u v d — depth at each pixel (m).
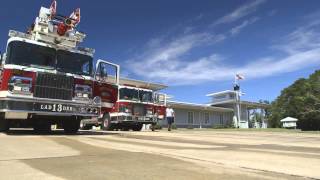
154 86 37.47
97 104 11.99
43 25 11.42
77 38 11.84
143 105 20.64
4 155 6.01
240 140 10.41
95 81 12.05
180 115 42.34
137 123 20.55
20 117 10.41
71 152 6.60
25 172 4.53
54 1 11.72
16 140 8.65
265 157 6.07
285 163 5.40
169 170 4.77
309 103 42.31
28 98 10.49
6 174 4.39
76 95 11.44
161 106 21.62
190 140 10.28
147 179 4.20
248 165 5.21
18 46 10.64
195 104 43.00
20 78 10.43
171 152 6.76
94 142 8.93
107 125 19.48
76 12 11.95
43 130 13.05
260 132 17.62
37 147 7.31
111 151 6.85
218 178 4.29
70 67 11.51
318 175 4.50
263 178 4.31
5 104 10.27
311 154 6.55
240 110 49.62
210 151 6.98
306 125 43.31
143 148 7.54
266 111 54.25
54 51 11.27
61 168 4.85
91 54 12.09
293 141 10.13
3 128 11.84
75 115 11.41
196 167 5.02
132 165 5.15
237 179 4.24
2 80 10.39
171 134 13.61
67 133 12.88
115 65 12.88
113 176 4.35
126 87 20.14
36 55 10.91
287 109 47.34
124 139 10.40
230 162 5.48
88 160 5.61
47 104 10.81
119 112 19.78
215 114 47.19
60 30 11.46
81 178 4.21
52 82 10.96
